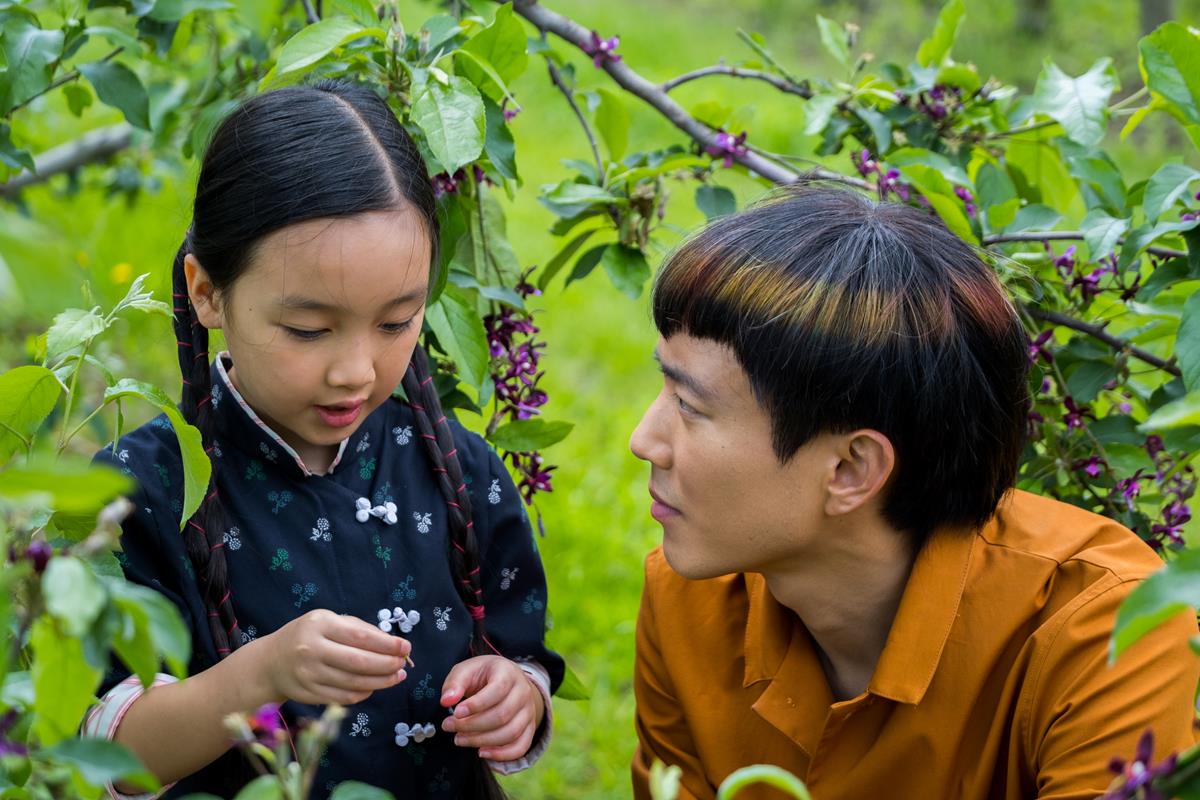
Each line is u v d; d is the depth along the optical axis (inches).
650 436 55.4
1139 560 57.2
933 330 52.6
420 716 58.7
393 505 59.2
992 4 327.0
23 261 27.8
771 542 54.8
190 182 61.9
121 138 125.2
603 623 139.5
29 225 31.1
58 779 37.8
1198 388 61.1
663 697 64.9
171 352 163.8
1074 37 318.7
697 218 221.6
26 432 52.6
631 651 134.8
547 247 225.3
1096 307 78.5
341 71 64.8
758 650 59.9
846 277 52.1
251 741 35.8
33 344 56.4
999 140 88.6
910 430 52.9
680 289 53.4
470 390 105.0
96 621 33.0
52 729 35.8
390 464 60.1
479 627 60.9
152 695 52.0
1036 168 89.7
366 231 50.6
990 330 54.2
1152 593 32.8
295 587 56.5
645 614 65.1
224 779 57.6
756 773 32.8
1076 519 59.1
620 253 77.1
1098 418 81.9
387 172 52.1
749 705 61.3
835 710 56.3
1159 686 52.9
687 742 64.9
